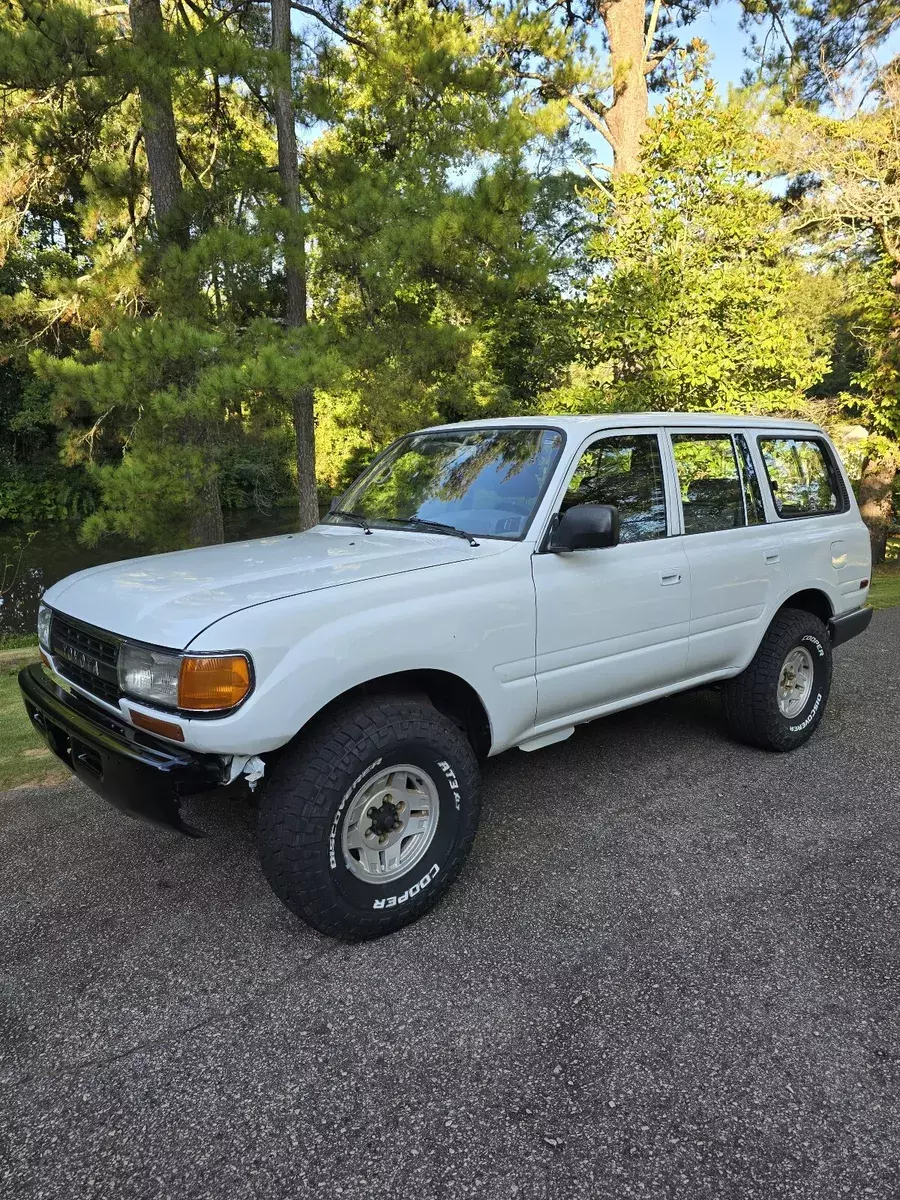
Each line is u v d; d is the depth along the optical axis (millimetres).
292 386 7059
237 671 2430
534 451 3537
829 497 4883
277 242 8109
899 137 11664
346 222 8305
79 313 9914
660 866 3311
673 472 3867
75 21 7363
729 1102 2107
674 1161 1938
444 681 3100
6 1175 1936
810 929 2855
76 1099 2166
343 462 18719
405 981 2619
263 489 19688
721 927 2877
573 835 3588
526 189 8266
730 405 9312
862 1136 1998
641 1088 2158
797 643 4441
